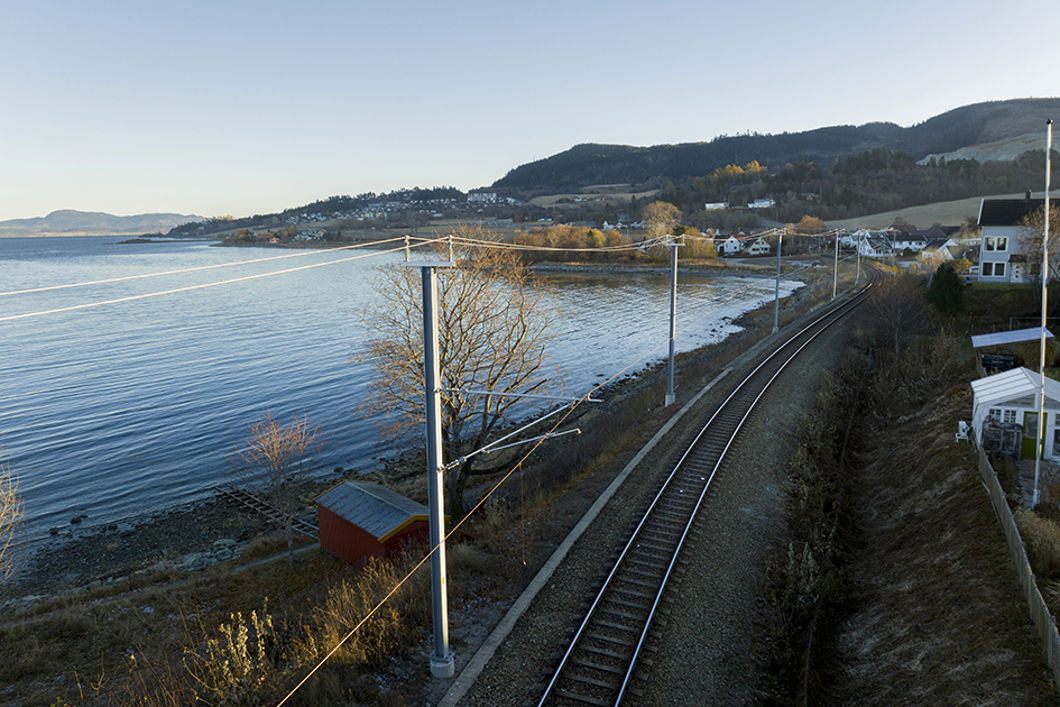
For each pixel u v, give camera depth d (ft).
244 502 110.01
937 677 45.03
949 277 159.84
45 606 77.66
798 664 50.85
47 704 52.80
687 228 484.33
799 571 60.70
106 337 238.27
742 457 90.48
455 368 85.76
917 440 93.66
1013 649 43.62
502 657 49.14
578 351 203.00
